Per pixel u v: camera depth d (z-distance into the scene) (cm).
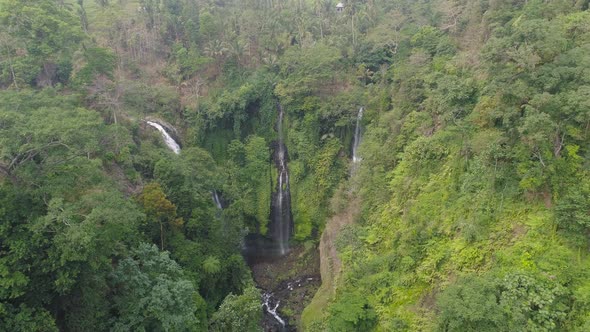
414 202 3234
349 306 2845
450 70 3806
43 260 2055
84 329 2366
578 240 2170
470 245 2598
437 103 3612
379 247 3456
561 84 2458
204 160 4319
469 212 2745
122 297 2606
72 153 2389
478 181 2780
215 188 4222
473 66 3600
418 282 2802
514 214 2502
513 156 2531
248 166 5209
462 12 4788
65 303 2342
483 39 3938
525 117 2430
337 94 5109
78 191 2509
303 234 5009
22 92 2783
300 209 5059
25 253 1973
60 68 4438
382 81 4984
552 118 2409
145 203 3238
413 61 4356
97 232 2303
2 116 2209
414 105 4053
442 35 4750
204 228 3822
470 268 2519
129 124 4444
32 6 4100
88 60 4384
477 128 2992
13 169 2191
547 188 2416
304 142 5125
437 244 2842
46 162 2297
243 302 3088
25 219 2080
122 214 2406
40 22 4025
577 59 2491
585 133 2369
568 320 1997
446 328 2292
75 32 4381
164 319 2538
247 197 5041
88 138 2538
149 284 2648
